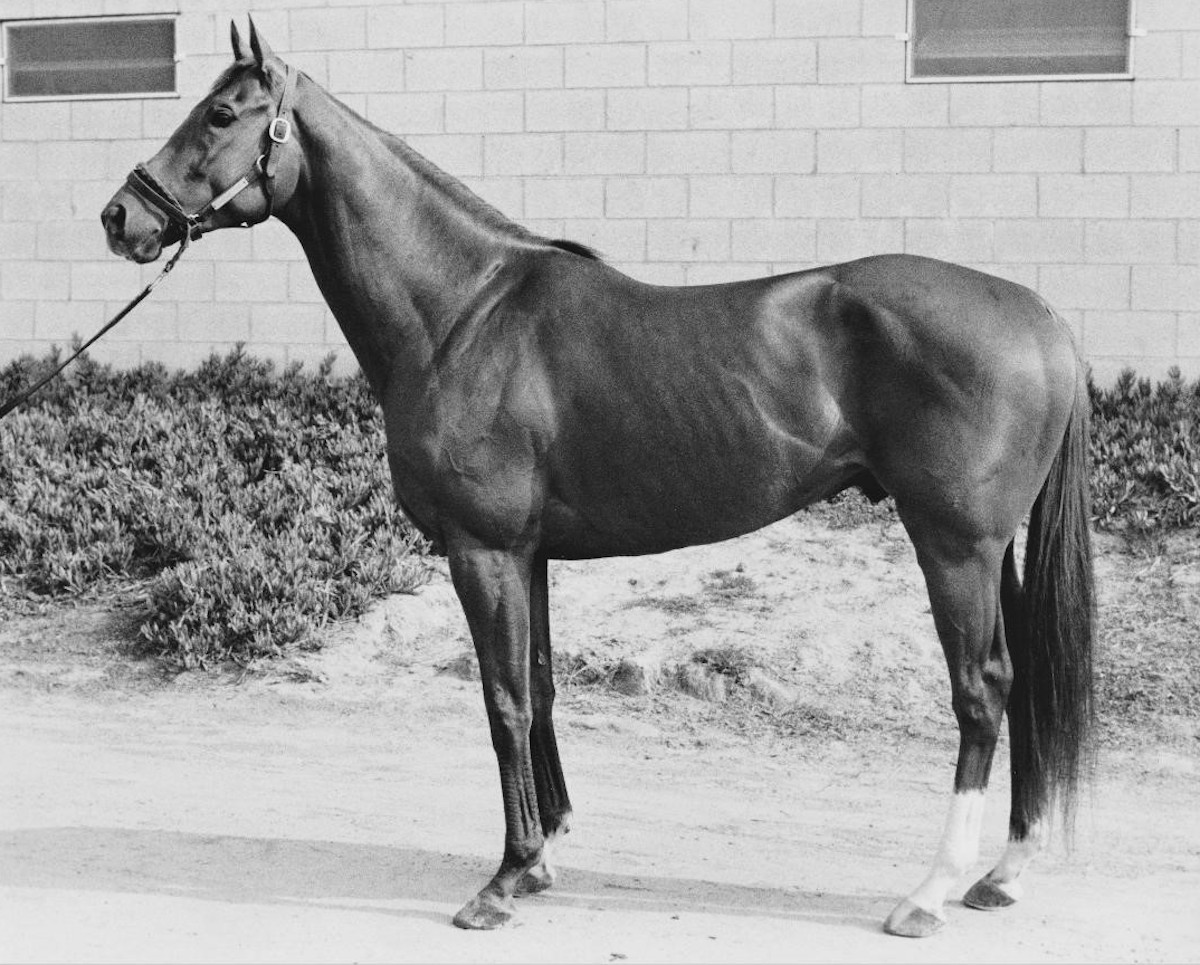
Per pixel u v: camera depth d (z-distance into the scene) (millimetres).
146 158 10844
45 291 11031
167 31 10828
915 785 5918
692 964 3965
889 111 9516
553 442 4355
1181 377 9109
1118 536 7965
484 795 5781
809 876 4816
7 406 5148
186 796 5707
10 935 4184
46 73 11086
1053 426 4211
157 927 4262
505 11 10086
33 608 8227
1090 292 9273
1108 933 4207
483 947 4109
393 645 7684
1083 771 4590
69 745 6457
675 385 4250
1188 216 9125
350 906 4473
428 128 10273
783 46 9648
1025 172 9336
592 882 4730
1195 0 9039
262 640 7496
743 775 6055
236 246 10633
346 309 4629
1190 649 6883
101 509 8844
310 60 10484
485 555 4398
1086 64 9273
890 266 4254
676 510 4316
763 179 9727
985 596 4160
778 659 7070
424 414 4422
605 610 7770
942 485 4105
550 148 10070
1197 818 5445
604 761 6238
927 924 4184
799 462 4230
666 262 9906
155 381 10484
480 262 4551
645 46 9859
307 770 6105
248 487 8938
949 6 9438
